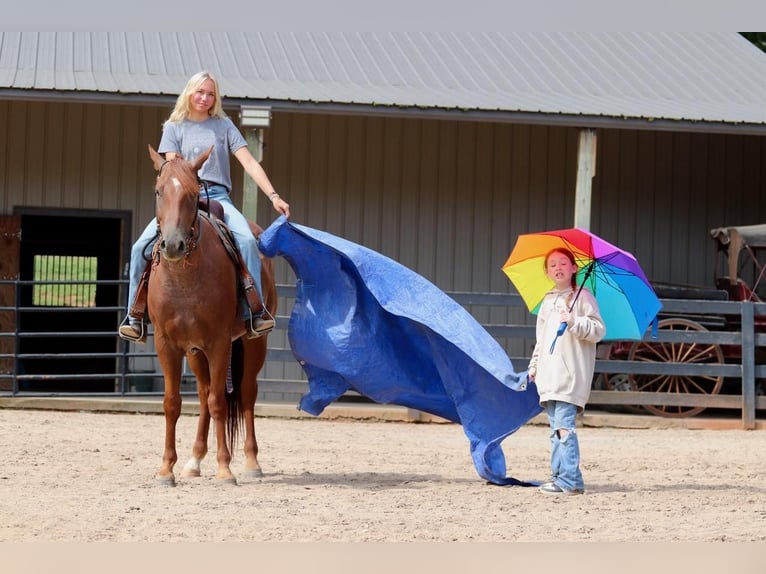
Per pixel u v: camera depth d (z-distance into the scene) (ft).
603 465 35.19
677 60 68.28
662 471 33.94
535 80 61.21
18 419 44.21
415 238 60.13
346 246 30.04
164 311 26.55
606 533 22.20
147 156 57.88
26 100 50.47
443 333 28.94
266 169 59.16
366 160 59.88
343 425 46.96
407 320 30.86
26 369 68.44
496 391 29.25
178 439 39.37
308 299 30.91
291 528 21.95
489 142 60.95
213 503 24.93
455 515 24.06
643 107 55.62
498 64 64.13
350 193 59.72
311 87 55.01
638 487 29.89
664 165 62.90
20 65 55.11
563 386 27.45
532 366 28.02
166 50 60.90
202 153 28.22
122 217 57.52
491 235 60.75
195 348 27.37
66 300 94.58
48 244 74.13
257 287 28.17
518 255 29.17
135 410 48.67
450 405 31.48
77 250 74.74
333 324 30.37
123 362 50.49
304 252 30.66
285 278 59.72
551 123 52.95
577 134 61.72
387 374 30.66
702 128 53.52
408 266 60.08
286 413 49.08
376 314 30.66
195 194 25.59
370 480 30.25
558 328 27.40
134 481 28.66
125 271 57.47
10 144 56.75
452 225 60.44
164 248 24.93
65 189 57.16
